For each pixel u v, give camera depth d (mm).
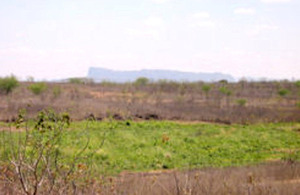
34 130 4656
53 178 4543
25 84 47219
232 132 26109
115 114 27297
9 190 4598
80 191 5051
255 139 24297
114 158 17750
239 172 12094
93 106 28422
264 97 49812
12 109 23766
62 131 4816
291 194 7387
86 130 6543
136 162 17969
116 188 6305
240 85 66438
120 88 54344
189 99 41469
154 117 29281
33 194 4211
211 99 42906
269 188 7152
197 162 19078
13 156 4418
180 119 29438
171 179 8891
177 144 22094
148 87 58219
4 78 36219
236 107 35562
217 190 6922
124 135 21625
